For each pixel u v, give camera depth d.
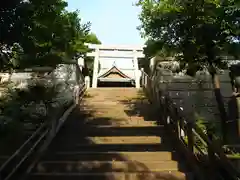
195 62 5.19
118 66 18.88
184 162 4.47
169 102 5.90
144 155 4.73
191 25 4.76
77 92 7.90
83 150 5.05
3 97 5.94
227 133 5.51
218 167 3.64
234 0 4.41
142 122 6.39
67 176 4.14
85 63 13.45
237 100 6.36
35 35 4.25
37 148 4.81
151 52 5.37
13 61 4.47
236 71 5.25
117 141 5.39
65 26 5.77
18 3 3.71
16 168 3.90
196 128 4.24
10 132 5.02
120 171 4.36
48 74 7.38
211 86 7.38
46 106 5.91
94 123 6.36
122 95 9.50
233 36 4.68
